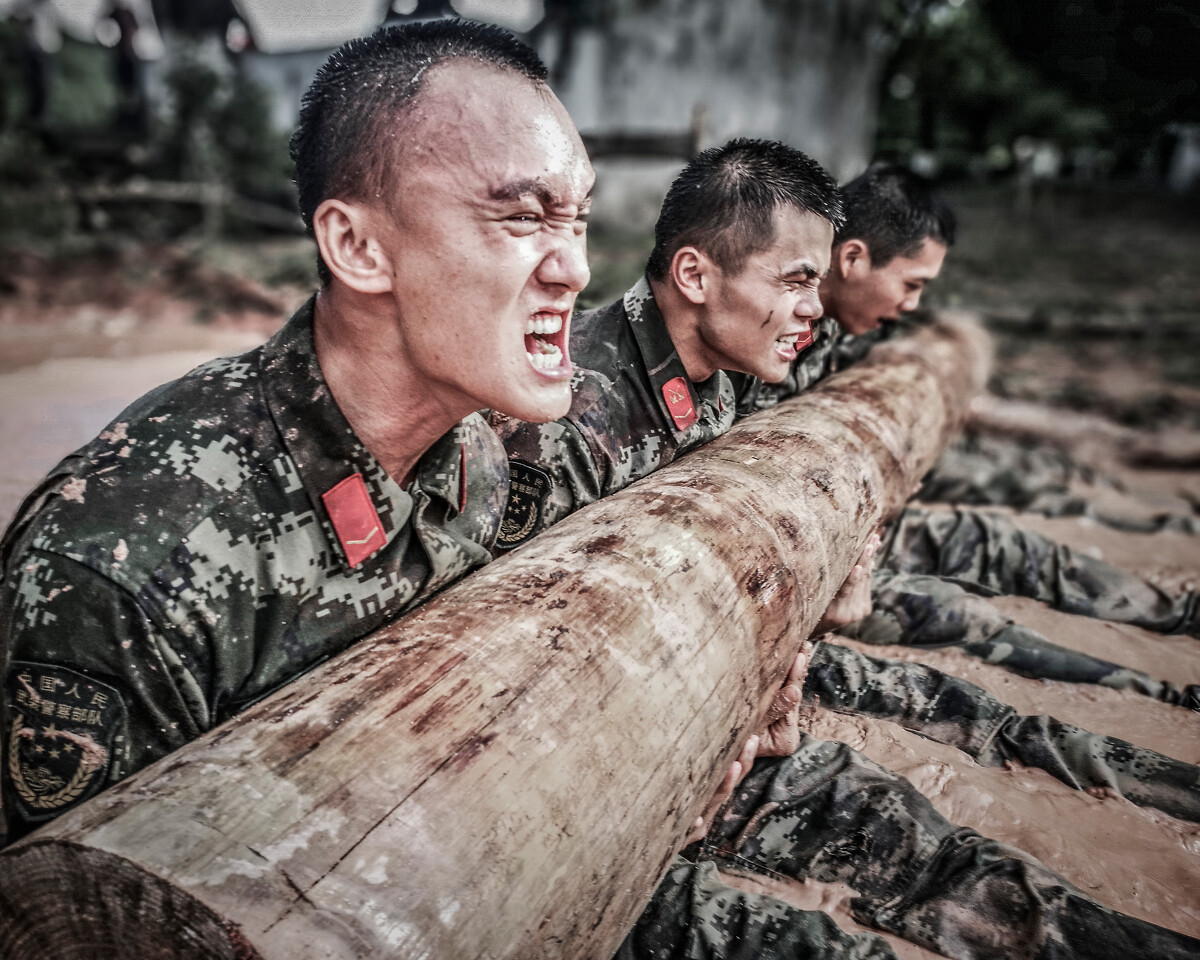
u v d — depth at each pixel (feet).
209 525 4.00
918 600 9.87
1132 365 27.09
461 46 3.92
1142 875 6.44
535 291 4.09
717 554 5.29
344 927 2.89
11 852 3.12
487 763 3.53
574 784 3.71
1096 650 9.93
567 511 6.85
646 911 5.57
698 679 4.59
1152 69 58.49
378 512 4.42
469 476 5.24
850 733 8.00
